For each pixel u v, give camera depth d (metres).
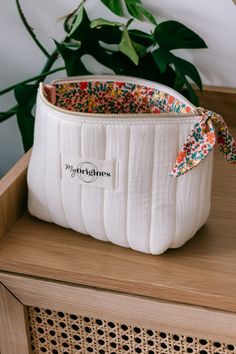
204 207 0.81
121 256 0.82
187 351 0.84
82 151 0.78
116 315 0.82
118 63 1.08
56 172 0.82
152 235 0.80
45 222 0.90
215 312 0.76
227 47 1.08
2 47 1.20
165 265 0.80
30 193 0.88
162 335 0.84
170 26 1.01
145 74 1.09
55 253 0.83
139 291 0.78
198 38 1.03
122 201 0.79
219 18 1.05
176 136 0.75
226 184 0.96
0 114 1.13
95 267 0.80
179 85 1.05
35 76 1.21
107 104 0.94
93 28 1.06
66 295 0.82
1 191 0.85
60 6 1.11
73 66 1.09
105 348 0.88
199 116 0.74
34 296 0.85
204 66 1.11
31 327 0.91
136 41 1.08
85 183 0.80
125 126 0.75
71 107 0.92
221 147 0.79
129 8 1.06
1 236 0.86
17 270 0.83
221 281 0.77
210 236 0.85
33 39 1.17
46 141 0.82
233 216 0.89
